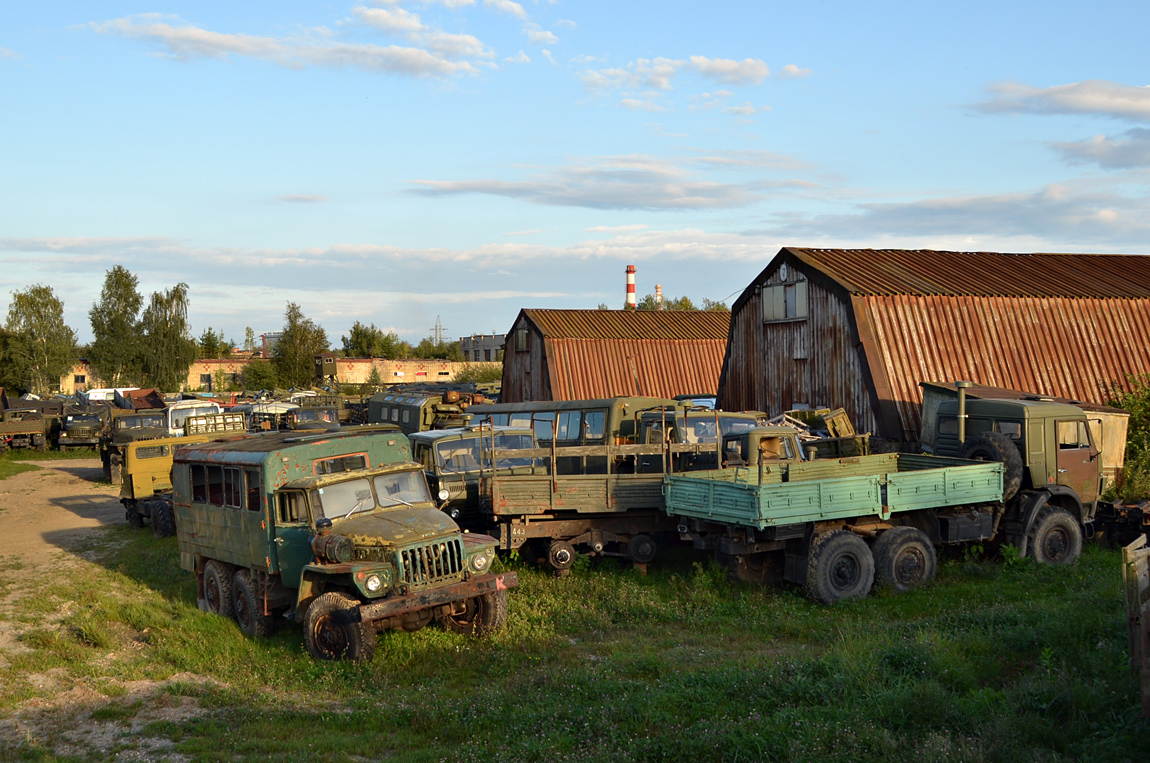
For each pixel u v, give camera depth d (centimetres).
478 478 1538
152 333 7069
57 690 922
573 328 3575
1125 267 2791
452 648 1016
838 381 2227
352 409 3894
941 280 2389
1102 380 2264
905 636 969
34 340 6712
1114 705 701
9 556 1794
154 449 2092
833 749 657
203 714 838
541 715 765
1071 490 1457
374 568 966
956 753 623
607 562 1443
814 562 1190
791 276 2438
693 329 3744
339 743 738
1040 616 984
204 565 1306
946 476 1309
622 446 1431
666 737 691
